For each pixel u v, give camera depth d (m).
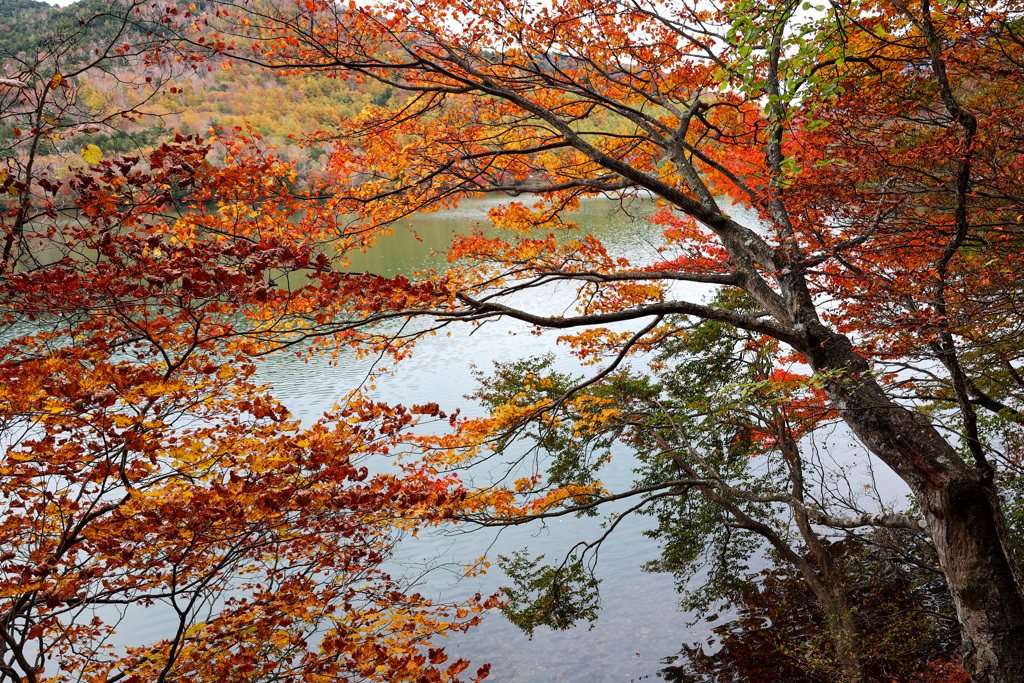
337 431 4.49
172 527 3.62
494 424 7.64
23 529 3.79
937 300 5.11
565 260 8.16
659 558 14.73
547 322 6.09
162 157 3.83
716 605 13.12
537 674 11.31
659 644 11.95
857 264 6.12
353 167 7.16
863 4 6.70
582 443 10.95
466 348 30.78
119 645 10.74
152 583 4.01
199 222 4.82
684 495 12.19
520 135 8.44
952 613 9.54
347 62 6.18
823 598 10.11
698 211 6.74
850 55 6.45
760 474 14.09
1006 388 7.88
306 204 6.18
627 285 9.53
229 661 4.09
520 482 8.09
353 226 6.98
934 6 5.66
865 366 5.80
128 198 3.84
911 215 6.07
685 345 12.06
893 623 9.55
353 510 4.49
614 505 17.12
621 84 8.68
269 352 4.73
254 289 3.88
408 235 50.62
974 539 5.17
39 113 3.49
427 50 6.98
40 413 3.44
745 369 11.91
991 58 6.26
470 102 7.99
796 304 6.19
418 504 4.96
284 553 4.73
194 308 3.82
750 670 10.75
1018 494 8.48
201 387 4.29
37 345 3.76
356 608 5.16
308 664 4.46
